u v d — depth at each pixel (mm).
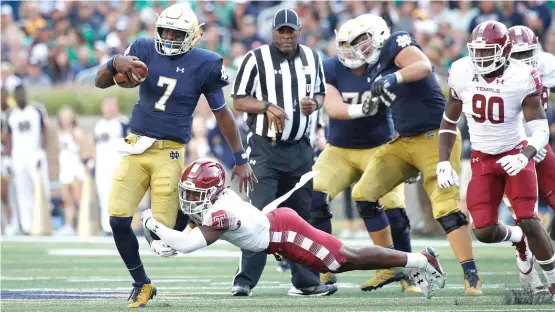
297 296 23406
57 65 54750
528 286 21594
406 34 23859
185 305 20719
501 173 20797
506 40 19812
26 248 39062
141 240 43281
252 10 58969
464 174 40969
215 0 59000
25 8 60062
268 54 24188
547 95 23094
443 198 23125
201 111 47406
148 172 20297
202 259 35500
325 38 56250
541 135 19891
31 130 46031
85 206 46062
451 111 21391
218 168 18875
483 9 53469
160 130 20141
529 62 21984
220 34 57406
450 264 32125
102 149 45094
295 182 24375
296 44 24438
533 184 20594
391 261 19391
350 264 19219
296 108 24156
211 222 18375
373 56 24625
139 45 20422
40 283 26828
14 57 54531
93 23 58281
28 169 46156
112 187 20203
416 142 23750
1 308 20047
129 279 28031
